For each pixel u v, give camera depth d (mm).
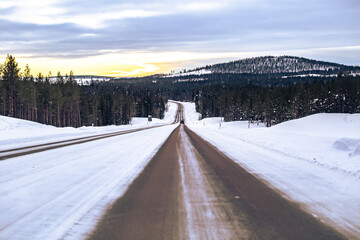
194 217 3727
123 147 13523
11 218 3689
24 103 73125
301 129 38656
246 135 20438
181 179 6281
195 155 10664
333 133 33250
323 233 3188
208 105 152375
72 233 3188
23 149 12367
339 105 92375
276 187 5484
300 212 3939
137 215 3811
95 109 97375
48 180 6066
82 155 10352
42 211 3975
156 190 5246
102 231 3248
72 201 4484
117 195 4871
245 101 117750
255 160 9195
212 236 3088
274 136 16969
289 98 111500
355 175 6453
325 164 7926
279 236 3096
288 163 8500
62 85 82938
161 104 167000
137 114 153250
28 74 73375
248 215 3809
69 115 83438
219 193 5031
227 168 7738
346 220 3617
